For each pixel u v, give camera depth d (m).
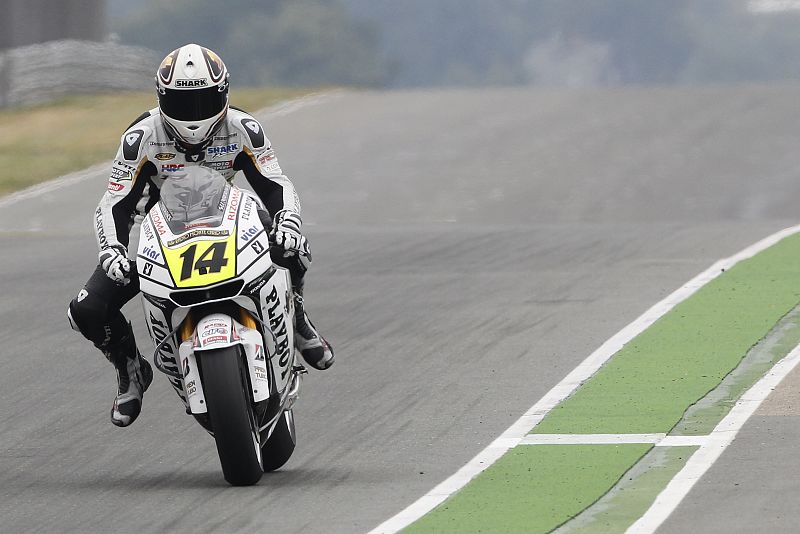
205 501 24.80
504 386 33.44
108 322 26.72
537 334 39.25
